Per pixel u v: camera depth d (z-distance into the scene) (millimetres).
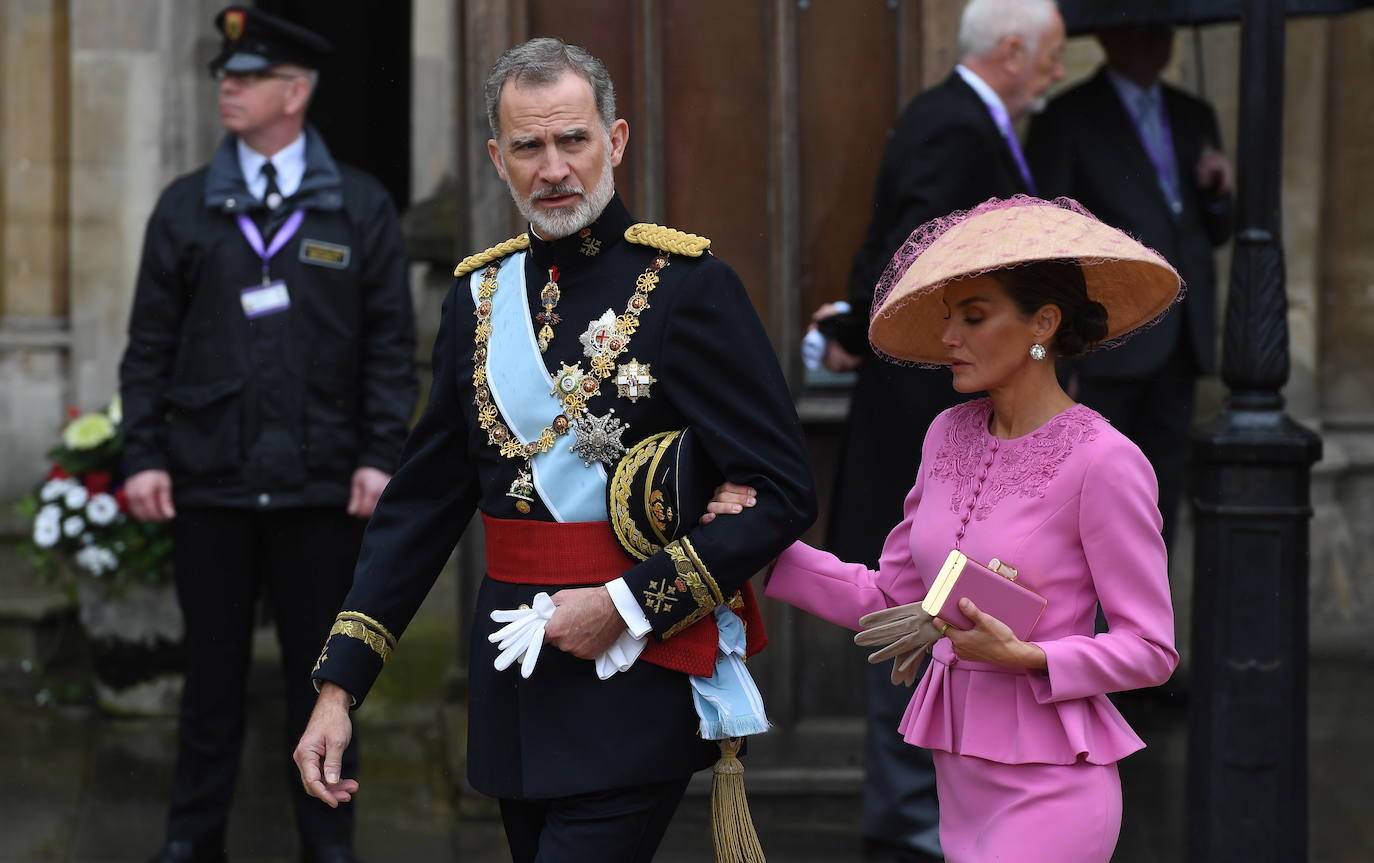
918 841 16641
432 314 24859
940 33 18750
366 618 10859
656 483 10109
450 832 17922
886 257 16359
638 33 18875
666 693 10281
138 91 24391
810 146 19094
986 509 10039
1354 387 24812
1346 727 20953
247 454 16578
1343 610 24422
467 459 11141
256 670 23875
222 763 16781
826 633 19000
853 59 19000
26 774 19531
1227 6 19516
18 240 25094
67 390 25109
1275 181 14547
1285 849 14578
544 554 10312
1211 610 14656
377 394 17031
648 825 10406
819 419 19281
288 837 17797
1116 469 9719
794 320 19172
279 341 16719
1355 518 24656
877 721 16891
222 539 16703
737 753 10586
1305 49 24312
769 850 17016
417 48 24625
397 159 29031
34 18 24734
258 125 16938
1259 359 14562
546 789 10156
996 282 9914
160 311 16984
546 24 18844
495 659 10484
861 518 16797
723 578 9953
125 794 18953
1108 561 9727
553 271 10547
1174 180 21141
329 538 16812
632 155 19031
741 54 18969
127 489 16969
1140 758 20172
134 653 21484
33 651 23484
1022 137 22312
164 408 17094
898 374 16578
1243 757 14562
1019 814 9914
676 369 10211
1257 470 14500
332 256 16891
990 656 9656
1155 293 10477
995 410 10422
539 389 10375
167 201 17094
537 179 10250
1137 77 21000
